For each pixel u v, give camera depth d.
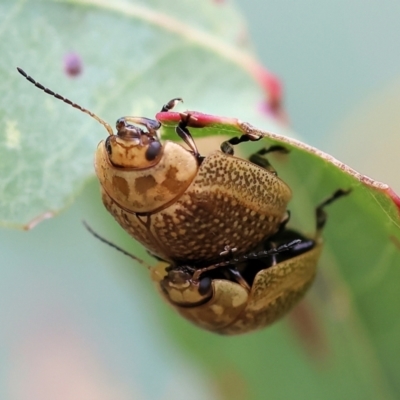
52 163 0.09
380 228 0.09
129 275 0.10
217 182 0.09
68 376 0.12
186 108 0.10
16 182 0.09
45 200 0.09
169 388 0.12
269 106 0.10
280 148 0.09
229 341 0.10
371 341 0.10
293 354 0.10
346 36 0.11
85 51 0.10
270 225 0.09
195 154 0.09
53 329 0.12
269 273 0.09
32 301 0.12
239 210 0.09
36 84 0.09
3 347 0.12
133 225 0.09
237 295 0.09
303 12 0.11
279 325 0.10
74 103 0.09
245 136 0.09
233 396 0.10
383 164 0.11
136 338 0.12
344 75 0.11
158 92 0.10
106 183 0.09
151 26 0.10
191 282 0.09
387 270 0.10
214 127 0.09
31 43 0.09
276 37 0.11
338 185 0.09
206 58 0.10
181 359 0.11
